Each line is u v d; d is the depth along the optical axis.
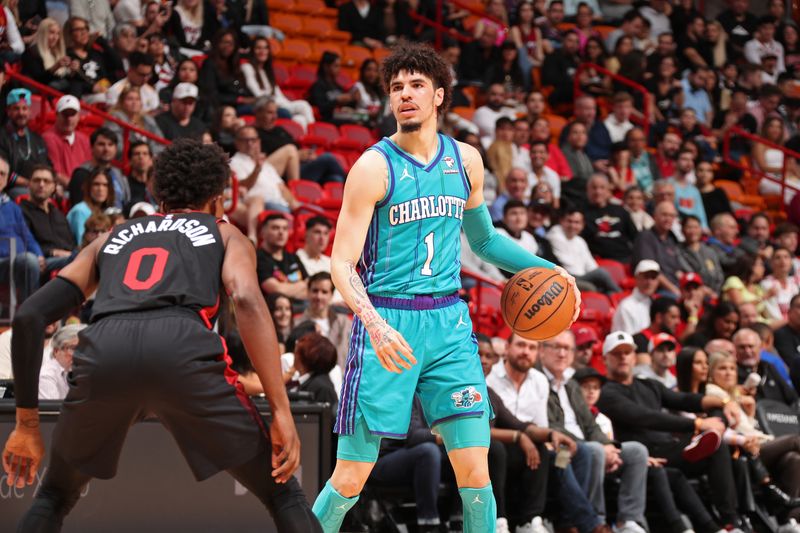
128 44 29.52
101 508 12.48
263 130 29.45
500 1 40.03
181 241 8.74
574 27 42.50
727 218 32.59
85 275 8.77
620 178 34.38
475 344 10.66
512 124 31.89
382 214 10.41
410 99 10.40
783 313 29.73
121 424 8.35
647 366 22.00
